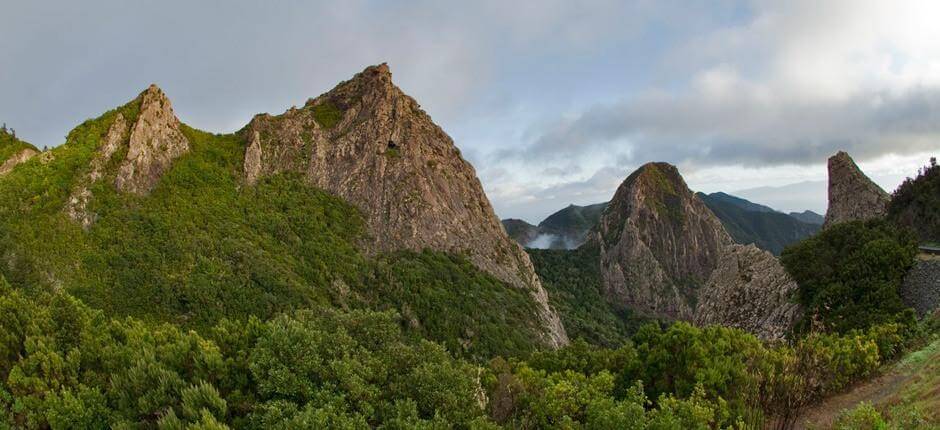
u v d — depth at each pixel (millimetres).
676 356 29766
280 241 78688
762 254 58344
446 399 22250
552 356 47156
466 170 118000
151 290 56156
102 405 21828
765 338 47719
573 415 26781
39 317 25500
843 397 27141
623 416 20312
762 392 25656
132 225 64438
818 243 49750
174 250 62906
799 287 47719
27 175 64125
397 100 111688
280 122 103125
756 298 53781
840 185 73250
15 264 51750
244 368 23438
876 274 42125
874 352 28969
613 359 41844
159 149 79062
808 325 41469
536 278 111062
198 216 72812
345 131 105938
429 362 24375
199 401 20875
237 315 58000
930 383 22875
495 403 29062
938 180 53281
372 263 85375
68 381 23094
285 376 20922
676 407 22141
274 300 62562
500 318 84000
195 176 81000
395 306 76875
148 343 26703
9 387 22391
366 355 23844
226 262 65562
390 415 21203
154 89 83688
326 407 19672
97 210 64062
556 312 112812
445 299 81062
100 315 28516
